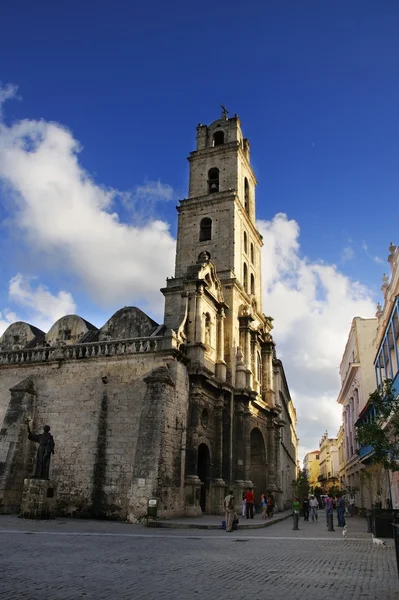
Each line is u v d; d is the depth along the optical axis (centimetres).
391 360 3412
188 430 3122
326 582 1091
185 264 4425
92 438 2962
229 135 5012
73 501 2850
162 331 3716
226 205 4484
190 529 2394
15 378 3334
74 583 996
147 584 1016
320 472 15900
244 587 1017
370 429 2198
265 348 4847
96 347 3191
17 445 2980
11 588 928
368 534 2483
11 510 2845
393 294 3081
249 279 4756
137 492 2595
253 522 2984
